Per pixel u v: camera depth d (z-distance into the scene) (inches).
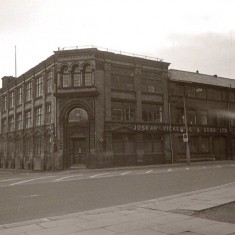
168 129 1569.9
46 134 1499.8
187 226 302.7
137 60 1514.5
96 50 1385.3
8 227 317.4
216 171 987.3
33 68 1653.5
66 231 294.0
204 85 1763.0
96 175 964.0
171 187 638.5
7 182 816.3
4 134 2032.5
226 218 335.6
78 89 1376.7
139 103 1497.3
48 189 644.7
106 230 294.8
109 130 1386.6
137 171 1089.4
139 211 383.6
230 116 1868.8
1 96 2106.3
